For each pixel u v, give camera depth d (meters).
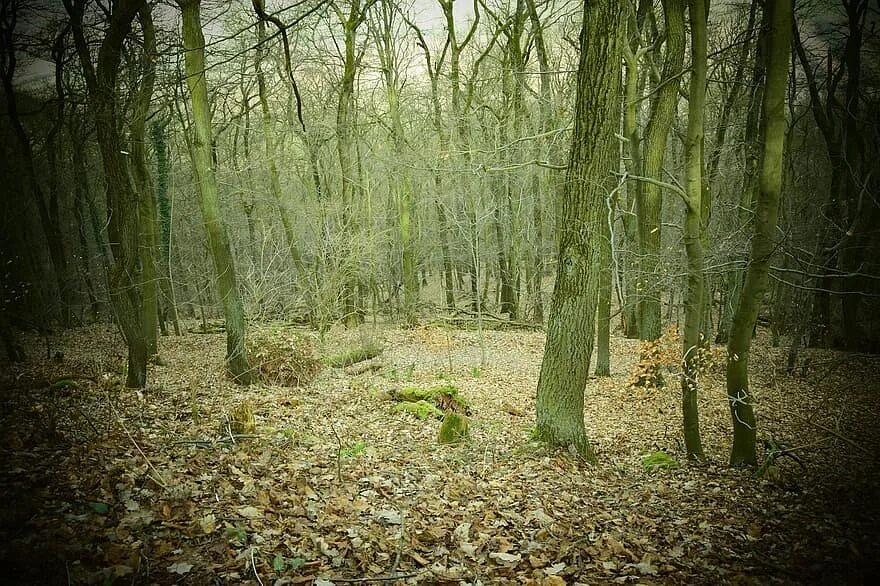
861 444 8.84
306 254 22.92
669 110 12.38
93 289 19.48
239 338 11.76
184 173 22.98
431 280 41.78
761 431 9.62
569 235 7.18
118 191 9.20
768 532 5.39
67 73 14.45
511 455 7.45
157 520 4.25
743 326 7.23
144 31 11.12
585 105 6.80
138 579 3.48
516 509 5.61
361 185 22.89
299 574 3.85
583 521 5.48
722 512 5.95
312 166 23.36
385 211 24.59
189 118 18.97
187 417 7.82
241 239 24.94
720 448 8.98
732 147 15.23
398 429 8.65
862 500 6.30
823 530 5.39
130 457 5.45
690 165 7.34
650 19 13.63
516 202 23.44
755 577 4.39
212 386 11.09
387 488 5.77
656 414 11.14
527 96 23.09
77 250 19.61
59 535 3.73
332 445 7.15
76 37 9.76
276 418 8.34
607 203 7.03
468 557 4.48
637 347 18.08
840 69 15.86
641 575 4.38
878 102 15.00
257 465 5.81
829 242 13.99
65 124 18.09
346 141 22.23
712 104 18.42
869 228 14.61
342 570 4.01
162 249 20.25
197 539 4.09
